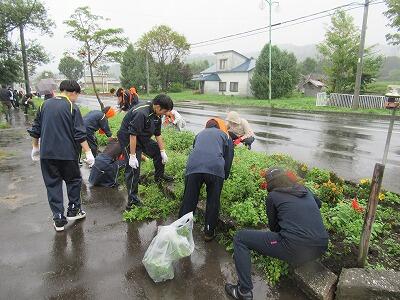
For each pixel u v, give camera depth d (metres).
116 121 11.08
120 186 5.79
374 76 28.33
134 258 3.65
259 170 5.25
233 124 6.99
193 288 3.19
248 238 3.05
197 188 3.83
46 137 3.94
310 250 2.89
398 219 4.32
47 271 3.39
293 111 22.52
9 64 24.88
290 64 34.44
